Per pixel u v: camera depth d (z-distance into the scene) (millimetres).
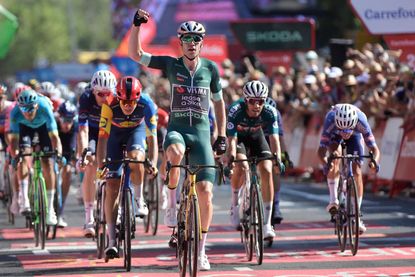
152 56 16156
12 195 25047
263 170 17859
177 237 15852
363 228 18094
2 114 24703
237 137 18344
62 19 188500
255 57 40594
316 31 65938
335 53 34594
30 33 172250
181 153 15430
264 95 17375
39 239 20969
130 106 16406
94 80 18188
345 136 18469
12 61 171625
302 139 36688
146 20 15898
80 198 27031
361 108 29906
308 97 35344
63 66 75750
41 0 186500
